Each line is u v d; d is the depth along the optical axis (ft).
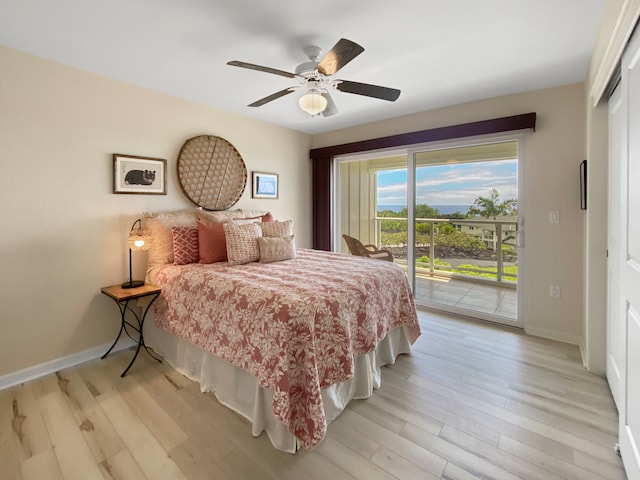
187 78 8.64
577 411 6.05
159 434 5.53
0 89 6.83
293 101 10.57
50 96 7.52
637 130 4.06
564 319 9.31
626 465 4.53
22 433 5.55
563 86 9.04
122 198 8.89
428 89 9.42
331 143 14.43
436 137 11.07
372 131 12.99
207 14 5.79
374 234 17.42
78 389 6.94
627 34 4.18
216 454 5.09
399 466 4.83
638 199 4.06
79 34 6.43
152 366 8.01
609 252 6.85
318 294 5.91
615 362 6.42
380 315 7.32
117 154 8.68
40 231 7.49
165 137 9.78
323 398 5.69
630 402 4.46
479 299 11.23
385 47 7.01
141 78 8.62
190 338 7.14
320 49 6.98
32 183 7.33
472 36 6.59
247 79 8.72
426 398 6.53
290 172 14.06
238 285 6.40
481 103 10.32
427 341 9.31
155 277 8.46
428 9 5.68
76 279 8.09
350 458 5.00
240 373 6.11
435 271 12.12
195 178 10.52
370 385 6.63
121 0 5.37
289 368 5.07
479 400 6.43
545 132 9.36
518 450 5.10
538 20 6.01
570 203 9.08
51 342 7.72
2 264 6.98
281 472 4.75
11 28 6.19
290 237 9.60
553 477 4.58
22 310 7.27
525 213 9.84
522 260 10.03
